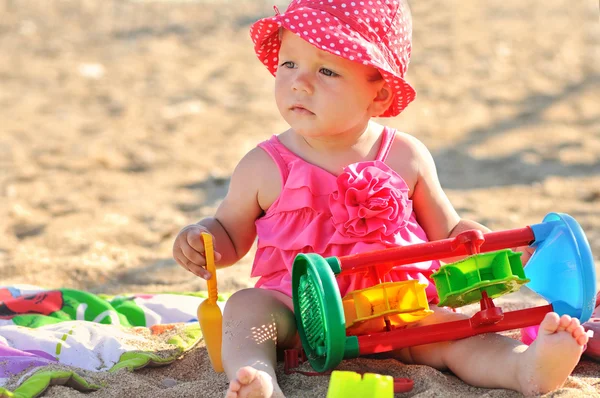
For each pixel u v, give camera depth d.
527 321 2.50
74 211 5.60
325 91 2.69
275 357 2.58
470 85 8.59
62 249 4.78
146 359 2.83
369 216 2.67
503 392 2.39
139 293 3.91
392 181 2.74
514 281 2.38
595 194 5.70
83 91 8.68
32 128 7.59
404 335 2.46
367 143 2.89
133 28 10.87
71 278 4.30
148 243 4.96
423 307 2.45
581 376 2.64
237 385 2.21
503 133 7.31
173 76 9.12
